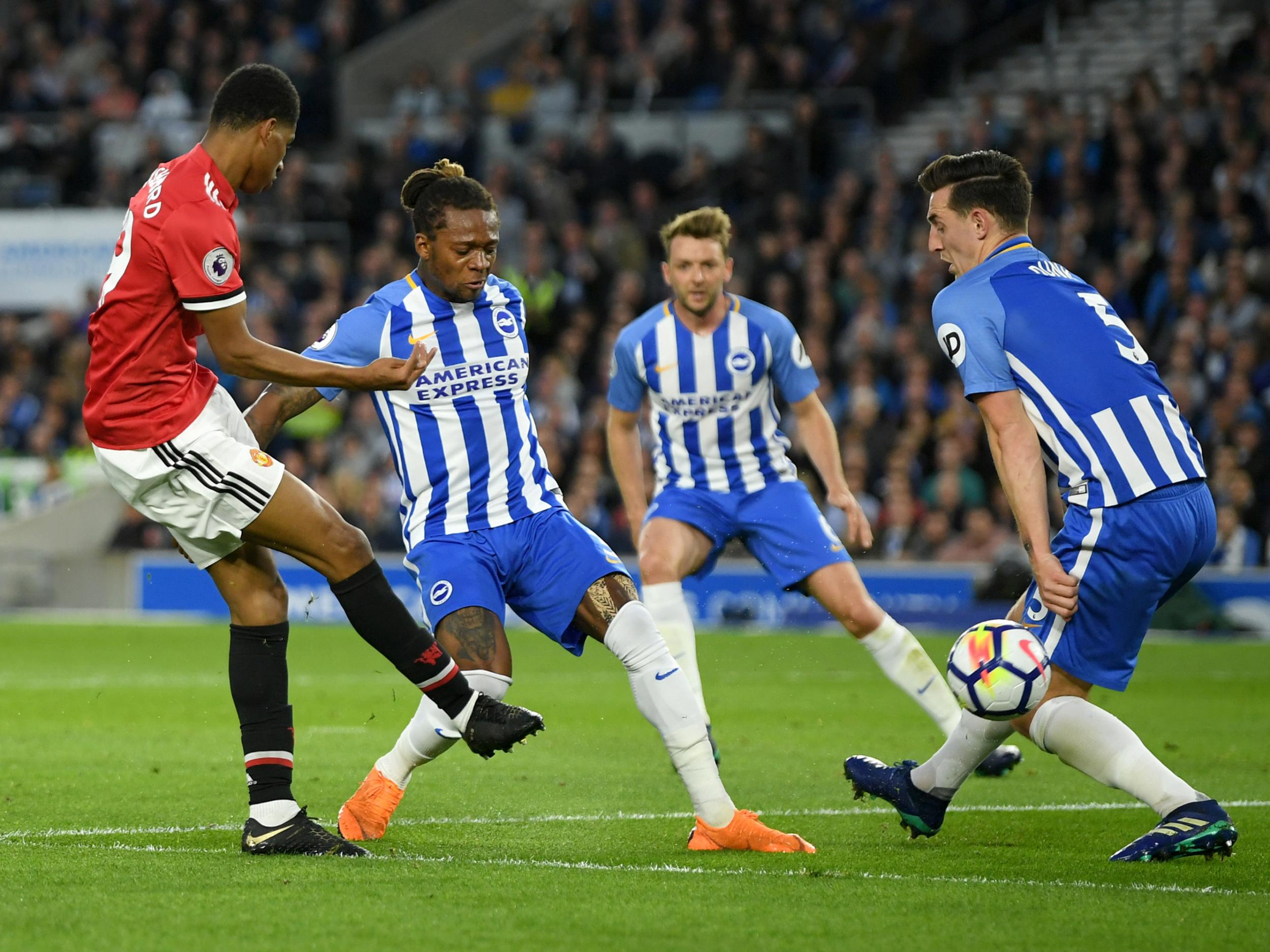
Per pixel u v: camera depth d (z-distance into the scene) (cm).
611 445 2359
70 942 1130
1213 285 5581
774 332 2231
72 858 1465
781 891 1333
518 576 1681
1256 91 6100
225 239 1445
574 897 1296
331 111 7919
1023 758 2411
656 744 2525
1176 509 1527
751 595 5119
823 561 2195
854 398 5481
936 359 5772
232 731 2644
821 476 2259
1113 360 1545
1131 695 3284
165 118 7762
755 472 2266
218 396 1516
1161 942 1159
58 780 2062
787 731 2722
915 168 6806
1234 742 2534
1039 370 1554
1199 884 1395
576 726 2778
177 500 1490
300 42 8181
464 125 6969
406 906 1253
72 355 6181
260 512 1480
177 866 1425
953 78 7238
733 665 4153
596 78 7400
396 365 1473
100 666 3841
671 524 2264
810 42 7294
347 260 6919
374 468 5691
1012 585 4775
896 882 1377
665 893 1316
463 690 1541
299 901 1269
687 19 7481
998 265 1599
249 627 1540
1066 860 1533
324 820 1778
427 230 1656
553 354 6012
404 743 1659
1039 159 6181
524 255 6406
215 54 8069
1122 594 1528
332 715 2889
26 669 3759
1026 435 1553
